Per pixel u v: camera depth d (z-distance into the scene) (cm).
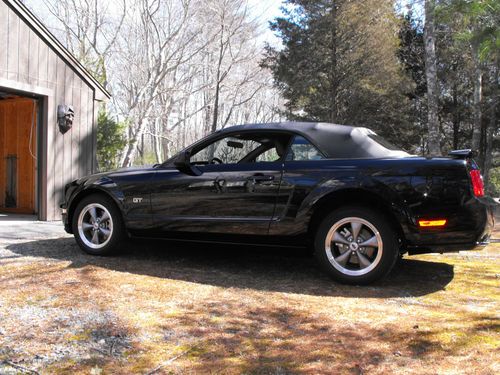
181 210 479
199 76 2867
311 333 298
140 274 443
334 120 2417
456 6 611
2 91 822
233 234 458
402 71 2575
